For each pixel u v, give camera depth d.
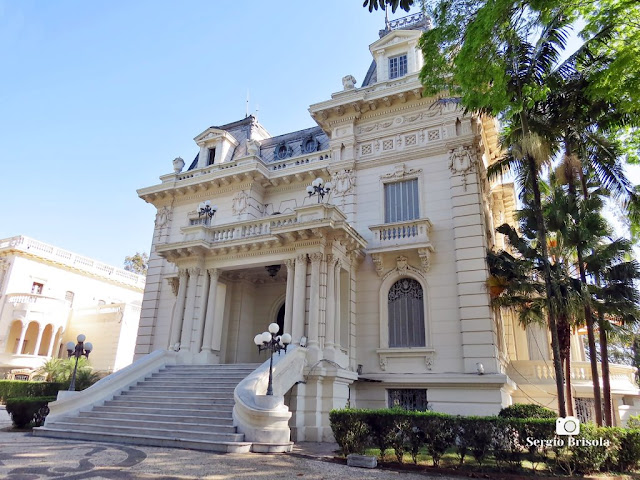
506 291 16.16
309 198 21.77
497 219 24.50
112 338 33.03
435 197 18.30
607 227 15.34
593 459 9.30
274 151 25.14
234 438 11.10
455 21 11.41
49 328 33.91
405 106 19.94
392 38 21.19
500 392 14.91
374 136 20.25
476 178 17.66
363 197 19.69
